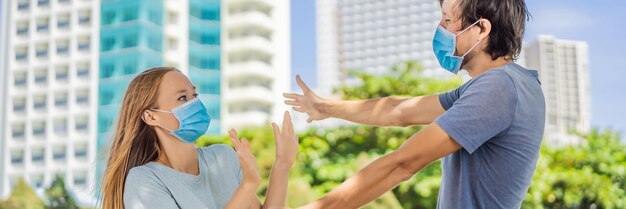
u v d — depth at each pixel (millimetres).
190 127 2291
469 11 2059
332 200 1972
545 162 6535
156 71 2363
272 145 6648
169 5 23703
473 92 1965
